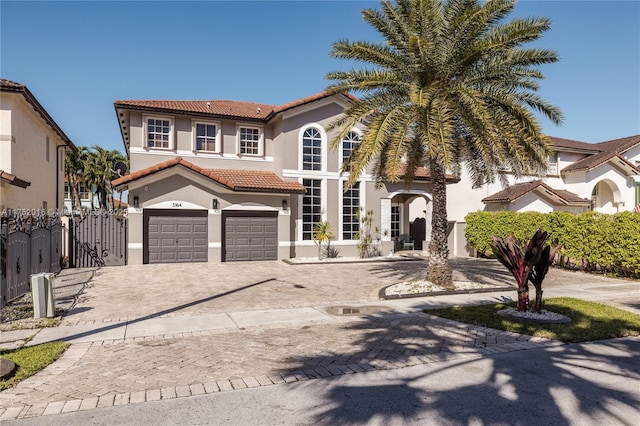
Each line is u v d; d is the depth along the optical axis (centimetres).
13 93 1648
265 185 1956
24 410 466
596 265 1698
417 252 2497
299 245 2089
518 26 1148
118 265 1778
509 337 773
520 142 1184
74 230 1730
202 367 605
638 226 1483
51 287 900
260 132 2183
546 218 1844
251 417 453
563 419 455
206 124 2069
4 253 1006
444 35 1175
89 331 796
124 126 2131
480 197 2500
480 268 1789
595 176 2611
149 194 1806
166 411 466
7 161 1641
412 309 1008
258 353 671
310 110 2128
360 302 1091
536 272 940
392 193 2259
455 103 1188
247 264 1867
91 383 545
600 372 599
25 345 704
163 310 980
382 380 562
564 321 867
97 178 4625
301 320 892
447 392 525
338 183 2170
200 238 1902
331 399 501
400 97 1264
